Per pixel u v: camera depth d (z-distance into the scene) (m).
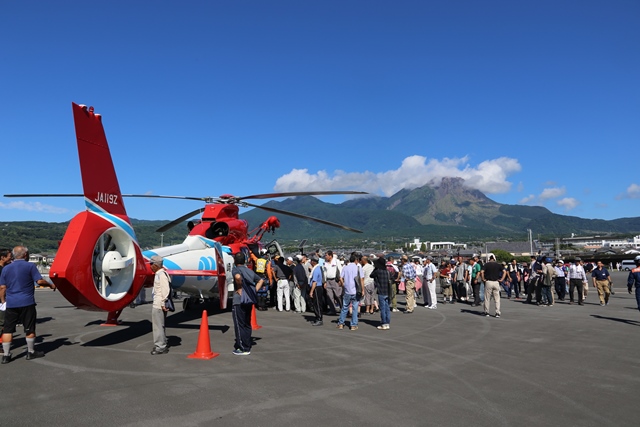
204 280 12.11
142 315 13.22
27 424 4.70
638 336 10.25
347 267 11.38
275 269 15.22
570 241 183.75
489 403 5.51
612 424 4.87
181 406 5.29
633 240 177.38
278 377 6.59
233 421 4.82
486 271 14.03
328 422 4.82
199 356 7.77
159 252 10.58
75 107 7.75
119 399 5.52
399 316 13.98
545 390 6.06
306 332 10.70
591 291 25.58
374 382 6.38
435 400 5.60
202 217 13.61
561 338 9.98
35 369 6.95
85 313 13.74
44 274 31.69
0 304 7.88
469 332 10.79
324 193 13.04
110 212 8.34
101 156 8.26
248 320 8.19
